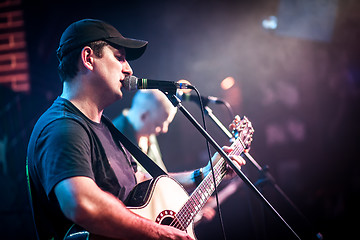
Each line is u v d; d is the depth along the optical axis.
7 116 3.49
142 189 1.64
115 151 1.65
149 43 5.52
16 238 3.10
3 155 3.29
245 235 3.34
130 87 1.65
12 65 3.99
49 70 4.14
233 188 2.99
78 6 4.62
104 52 1.61
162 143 4.97
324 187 5.42
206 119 4.00
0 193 3.11
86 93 1.58
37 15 4.14
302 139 5.69
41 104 3.96
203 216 2.79
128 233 1.32
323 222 5.00
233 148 2.01
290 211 3.81
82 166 1.30
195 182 2.02
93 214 1.25
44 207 1.46
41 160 1.34
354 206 5.16
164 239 1.40
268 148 5.54
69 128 1.38
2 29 4.05
